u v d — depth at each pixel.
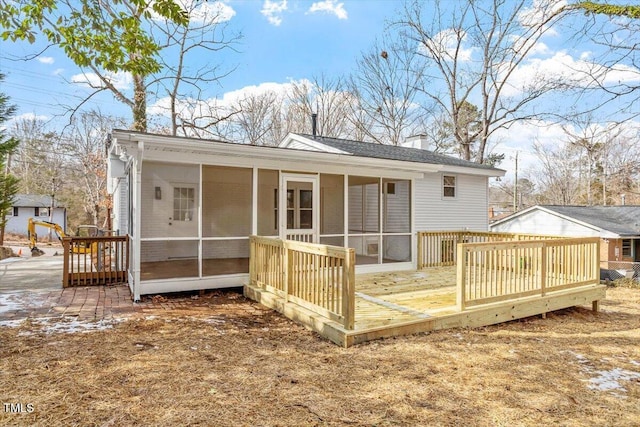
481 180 12.71
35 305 5.64
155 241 6.29
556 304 5.98
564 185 25.34
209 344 4.05
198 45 13.62
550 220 14.99
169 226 6.26
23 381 3.03
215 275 6.57
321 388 3.08
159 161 6.07
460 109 21.47
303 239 7.51
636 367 3.81
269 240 5.92
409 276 8.04
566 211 14.90
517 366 3.74
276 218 7.24
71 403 2.69
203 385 3.06
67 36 4.73
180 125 14.84
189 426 2.45
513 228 16.52
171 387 3.00
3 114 12.07
